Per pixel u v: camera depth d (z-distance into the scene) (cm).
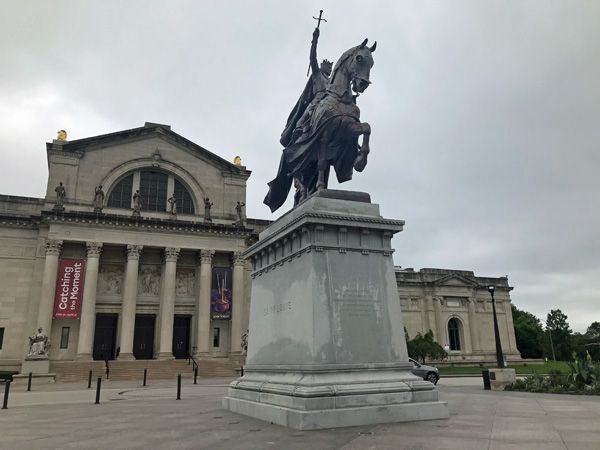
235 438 956
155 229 6278
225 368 5669
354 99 1462
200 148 7075
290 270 1277
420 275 9200
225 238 6644
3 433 1158
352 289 1191
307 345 1127
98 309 6141
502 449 805
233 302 6475
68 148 6425
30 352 4919
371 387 1105
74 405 2025
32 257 6056
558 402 1680
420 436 927
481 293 9519
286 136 1636
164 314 6044
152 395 2567
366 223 1248
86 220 5953
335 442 877
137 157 6794
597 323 17588
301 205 1326
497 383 2662
